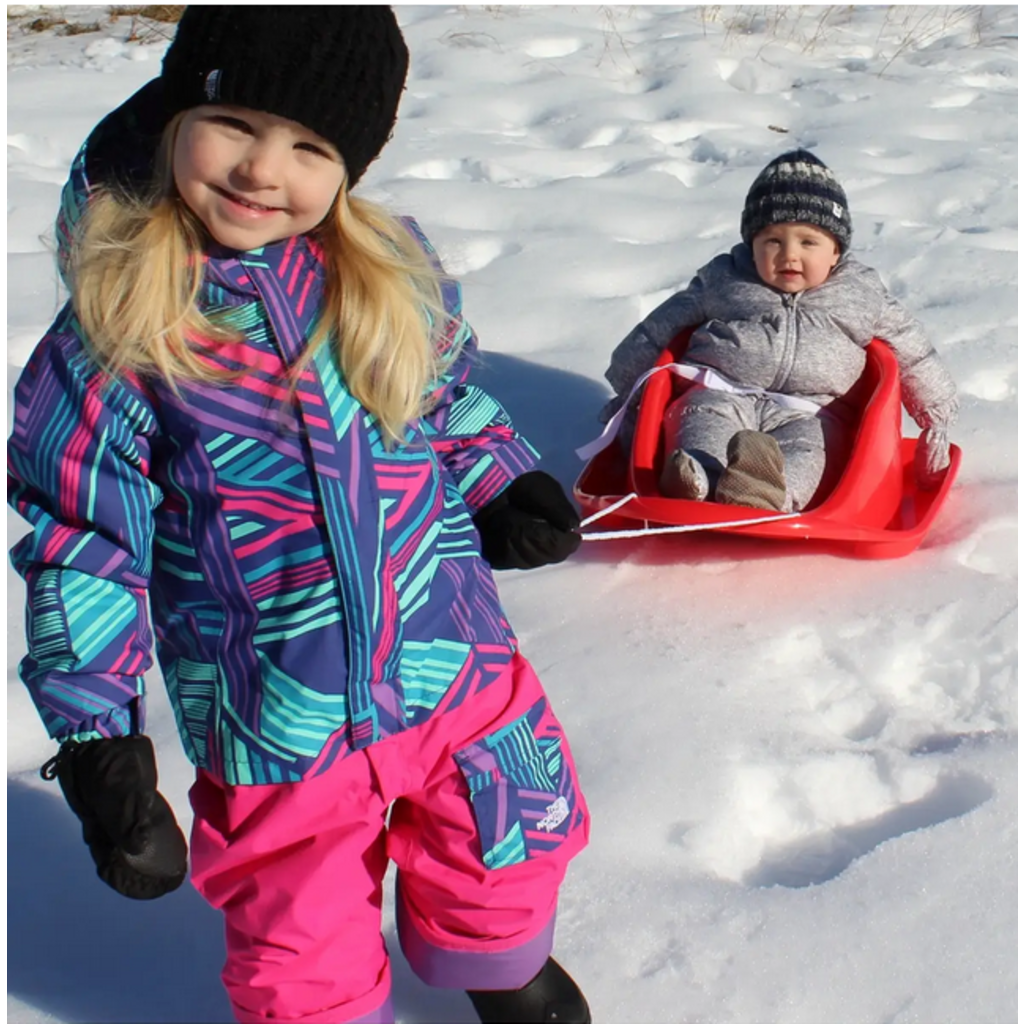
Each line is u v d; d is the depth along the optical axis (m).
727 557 3.07
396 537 1.66
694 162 5.63
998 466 3.39
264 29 1.48
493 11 7.90
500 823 1.70
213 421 1.57
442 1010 1.92
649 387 3.32
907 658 2.70
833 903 2.06
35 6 7.87
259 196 1.53
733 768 2.35
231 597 1.61
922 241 4.64
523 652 2.74
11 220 4.79
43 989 1.95
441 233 4.67
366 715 1.63
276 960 1.64
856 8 8.17
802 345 3.32
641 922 2.04
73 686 1.55
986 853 2.14
